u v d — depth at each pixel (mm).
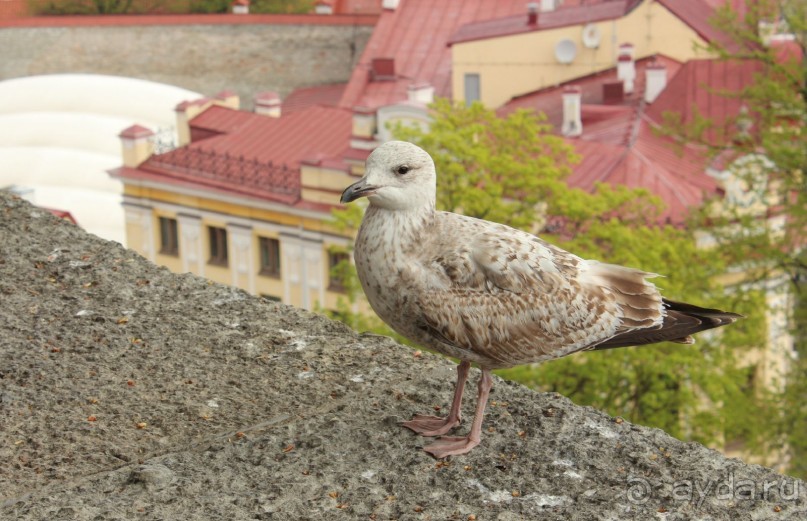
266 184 36375
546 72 44969
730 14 27125
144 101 49156
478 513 4227
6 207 6656
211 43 57625
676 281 23297
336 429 4730
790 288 26422
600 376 21000
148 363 5242
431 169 4703
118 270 6066
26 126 46875
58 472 4398
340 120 38938
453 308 4664
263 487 4324
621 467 4559
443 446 4633
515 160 24422
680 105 37156
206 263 38312
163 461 4449
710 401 24672
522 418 4926
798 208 25953
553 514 4238
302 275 36156
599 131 36438
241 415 4871
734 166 27203
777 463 25391
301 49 57344
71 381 5047
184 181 37781
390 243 4684
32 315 5586
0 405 4824
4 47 58125
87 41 57906
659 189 31797
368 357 5406
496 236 4746
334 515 4180
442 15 50438
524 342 4711
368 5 61031
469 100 46250
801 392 25141
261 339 5512
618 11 43969
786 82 26531
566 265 4836
